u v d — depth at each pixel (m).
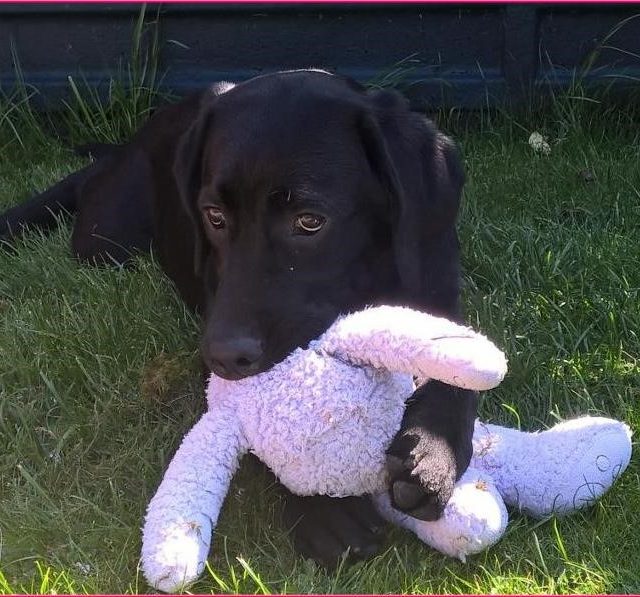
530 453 0.76
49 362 0.96
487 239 1.14
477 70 1.48
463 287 1.05
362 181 0.80
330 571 0.73
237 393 0.72
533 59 1.46
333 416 0.68
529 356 0.93
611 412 0.89
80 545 0.75
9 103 1.50
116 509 0.79
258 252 0.78
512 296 1.05
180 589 0.68
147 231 1.16
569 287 1.04
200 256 0.88
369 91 0.86
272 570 0.73
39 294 1.09
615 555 0.74
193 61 1.52
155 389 0.90
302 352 0.70
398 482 0.68
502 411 0.88
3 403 0.90
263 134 0.78
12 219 1.23
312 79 0.83
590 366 0.94
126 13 1.49
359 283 0.81
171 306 1.04
